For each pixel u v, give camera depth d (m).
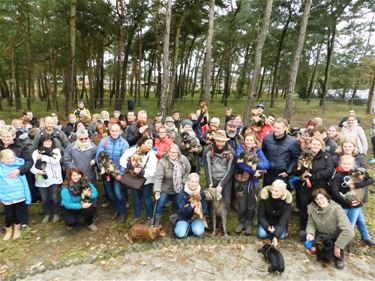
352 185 4.20
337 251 3.89
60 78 33.62
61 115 19.14
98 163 4.91
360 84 31.66
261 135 5.96
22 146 4.77
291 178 4.71
